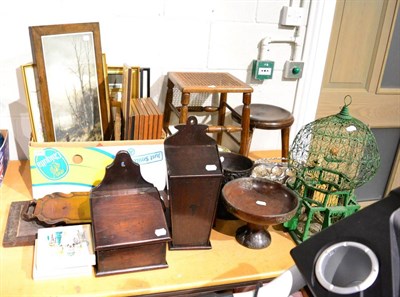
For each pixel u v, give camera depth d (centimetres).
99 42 122
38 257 97
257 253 112
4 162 134
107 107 128
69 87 120
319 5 159
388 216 58
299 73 169
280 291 72
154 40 148
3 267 98
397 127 208
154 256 102
